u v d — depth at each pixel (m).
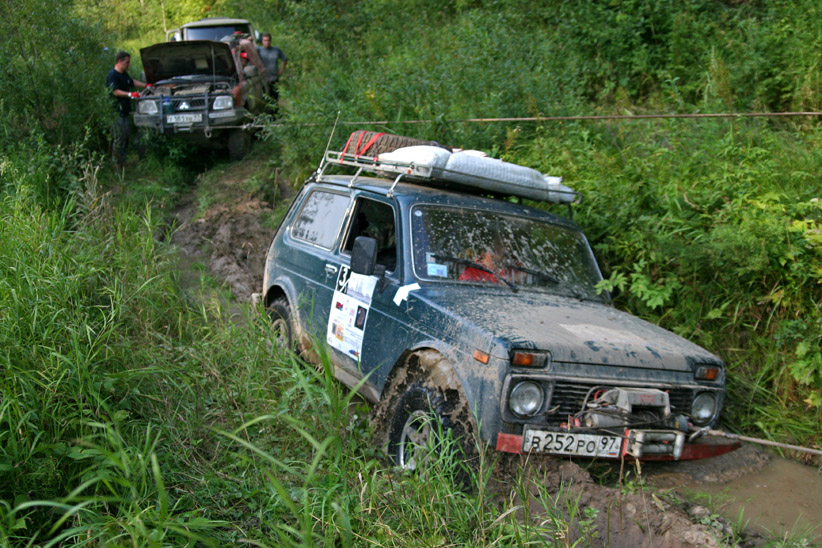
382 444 4.20
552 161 7.50
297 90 12.10
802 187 6.21
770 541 3.48
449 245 4.68
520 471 3.52
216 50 11.27
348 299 4.96
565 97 9.36
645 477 3.98
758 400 5.29
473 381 3.69
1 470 2.95
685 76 10.05
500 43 10.96
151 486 3.32
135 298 5.54
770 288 5.55
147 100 10.77
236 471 3.73
